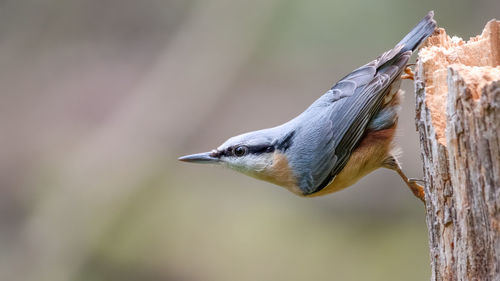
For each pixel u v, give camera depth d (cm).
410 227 1173
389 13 1130
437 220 437
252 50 1355
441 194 429
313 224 1221
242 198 1298
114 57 1577
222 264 1165
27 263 1207
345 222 1209
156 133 1362
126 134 1363
